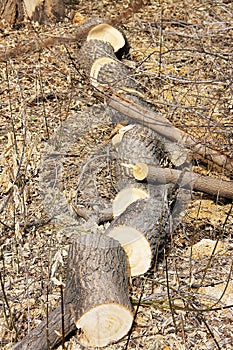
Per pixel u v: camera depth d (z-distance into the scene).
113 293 2.91
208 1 5.88
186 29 5.54
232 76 4.30
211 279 3.28
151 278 3.29
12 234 3.49
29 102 4.56
